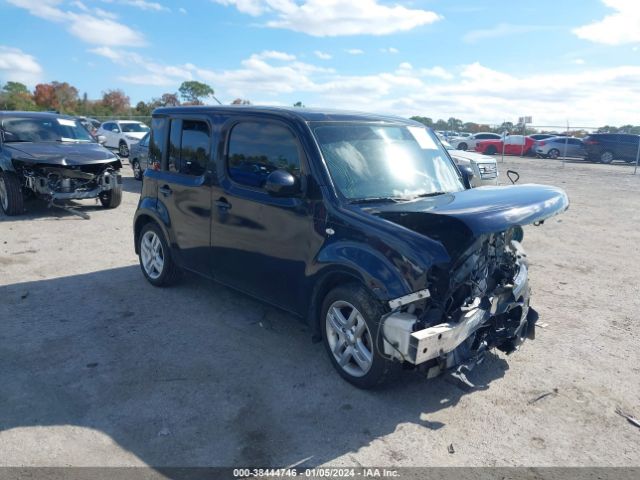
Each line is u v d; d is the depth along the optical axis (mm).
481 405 3807
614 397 3957
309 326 4328
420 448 3303
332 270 3934
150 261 6211
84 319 5215
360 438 3391
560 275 7129
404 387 4027
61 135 11094
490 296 3943
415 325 3520
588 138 30984
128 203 11969
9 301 5652
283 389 3963
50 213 10547
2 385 3938
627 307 5895
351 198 4074
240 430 3445
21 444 3250
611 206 13367
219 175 4918
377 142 4621
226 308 5566
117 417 3562
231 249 4867
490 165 12734
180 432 3410
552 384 4129
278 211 4340
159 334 4898
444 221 3861
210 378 4109
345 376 4047
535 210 3750
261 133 4594
